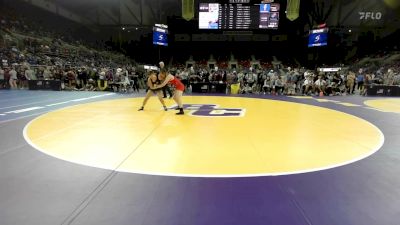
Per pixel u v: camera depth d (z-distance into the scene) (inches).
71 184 131.7
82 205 112.3
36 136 222.4
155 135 231.8
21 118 304.3
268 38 1630.2
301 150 193.3
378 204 115.3
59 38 1209.4
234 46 1707.7
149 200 116.9
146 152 183.3
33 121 287.3
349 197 121.2
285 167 158.1
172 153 182.1
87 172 146.6
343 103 504.4
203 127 267.0
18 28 1017.5
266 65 1619.1
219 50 1733.5
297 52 1611.7
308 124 291.4
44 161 162.7
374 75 883.4
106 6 1418.6
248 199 118.2
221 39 1644.9
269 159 172.6
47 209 109.0
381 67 1210.0
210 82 724.0
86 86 744.3
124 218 103.0
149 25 1456.7
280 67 1577.3
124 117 317.7
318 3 1347.2
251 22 927.7
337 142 217.0
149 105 432.1
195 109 393.1
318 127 276.4
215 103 474.3
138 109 384.2
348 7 1343.5
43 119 299.4
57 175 142.2
